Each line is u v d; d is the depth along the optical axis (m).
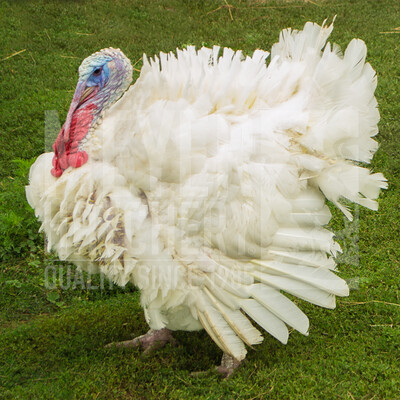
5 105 11.46
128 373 6.32
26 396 5.95
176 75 6.11
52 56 13.30
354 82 5.94
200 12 15.13
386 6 15.32
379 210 8.83
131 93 6.23
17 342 6.84
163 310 6.14
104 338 6.96
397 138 10.31
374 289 7.45
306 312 7.19
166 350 6.68
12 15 14.84
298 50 6.33
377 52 12.99
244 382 6.14
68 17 14.89
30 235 8.44
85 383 6.11
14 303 7.55
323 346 6.64
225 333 5.97
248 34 13.89
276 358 6.49
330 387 5.97
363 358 6.37
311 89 5.98
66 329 7.08
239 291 5.78
